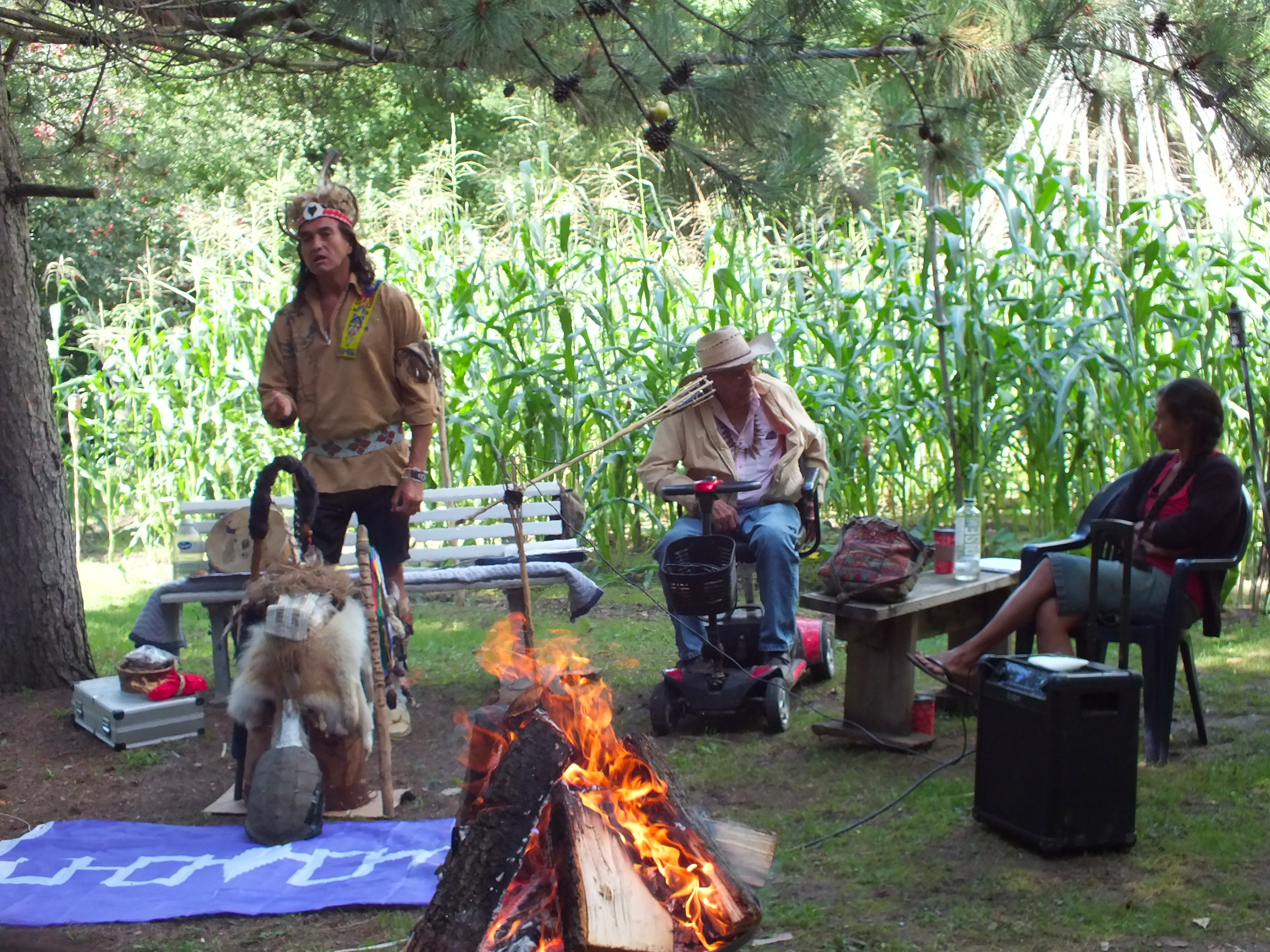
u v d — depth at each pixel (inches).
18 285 224.2
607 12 170.9
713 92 168.7
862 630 190.1
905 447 348.2
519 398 334.3
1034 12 165.9
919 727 189.9
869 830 154.2
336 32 201.0
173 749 198.2
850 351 343.9
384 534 197.9
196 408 393.1
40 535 225.5
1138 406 313.6
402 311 191.5
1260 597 270.8
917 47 168.9
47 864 148.9
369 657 171.3
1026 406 328.2
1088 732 142.1
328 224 184.7
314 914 133.8
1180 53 165.3
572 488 345.1
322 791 158.4
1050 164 318.0
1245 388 261.9
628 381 353.1
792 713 211.5
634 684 230.2
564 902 93.4
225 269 416.2
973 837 150.3
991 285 325.1
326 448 193.6
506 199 366.0
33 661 224.5
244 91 281.9
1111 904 129.8
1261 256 341.4
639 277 393.1
